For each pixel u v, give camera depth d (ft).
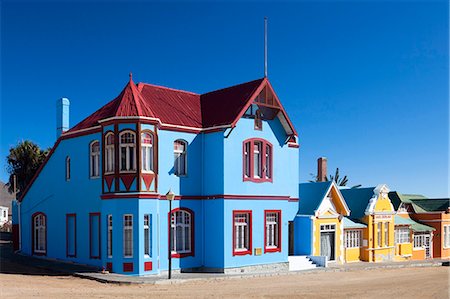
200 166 90.94
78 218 91.81
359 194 126.82
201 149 91.30
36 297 57.82
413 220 145.89
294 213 103.65
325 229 109.91
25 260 96.22
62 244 95.30
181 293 64.75
